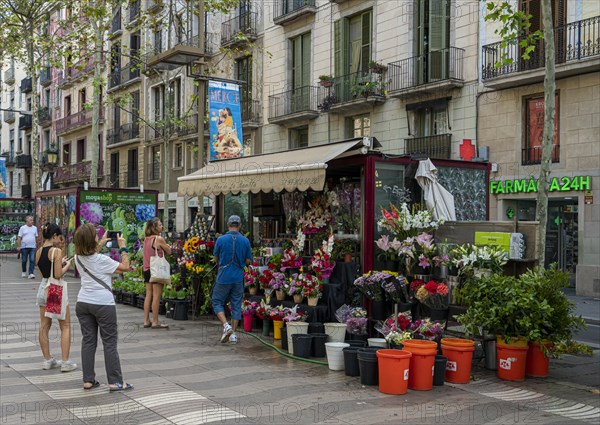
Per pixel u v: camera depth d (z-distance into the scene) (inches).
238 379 260.8
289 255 354.9
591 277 639.8
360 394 240.1
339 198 368.8
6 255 1181.7
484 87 748.0
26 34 978.7
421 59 820.0
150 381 254.8
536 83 697.6
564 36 662.5
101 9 841.5
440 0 802.8
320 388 247.8
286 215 425.4
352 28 938.1
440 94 799.1
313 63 994.7
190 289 440.1
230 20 1126.4
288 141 1047.0
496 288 268.1
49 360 276.1
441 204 346.0
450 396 241.3
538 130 703.7
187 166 1291.8
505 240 301.9
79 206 705.0
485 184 383.9
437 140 796.0
